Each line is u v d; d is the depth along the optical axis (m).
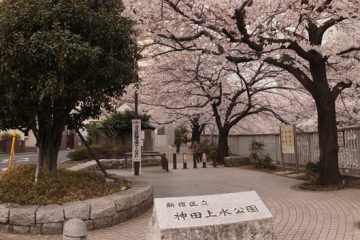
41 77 7.55
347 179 11.49
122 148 22.69
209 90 21.50
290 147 15.12
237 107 23.75
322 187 10.71
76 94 8.11
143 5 10.53
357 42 11.00
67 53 7.40
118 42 8.62
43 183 8.04
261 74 20.92
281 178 13.77
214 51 12.05
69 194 7.80
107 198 7.71
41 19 7.76
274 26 11.08
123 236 6.77
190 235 4.50
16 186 7.99
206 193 11.09
